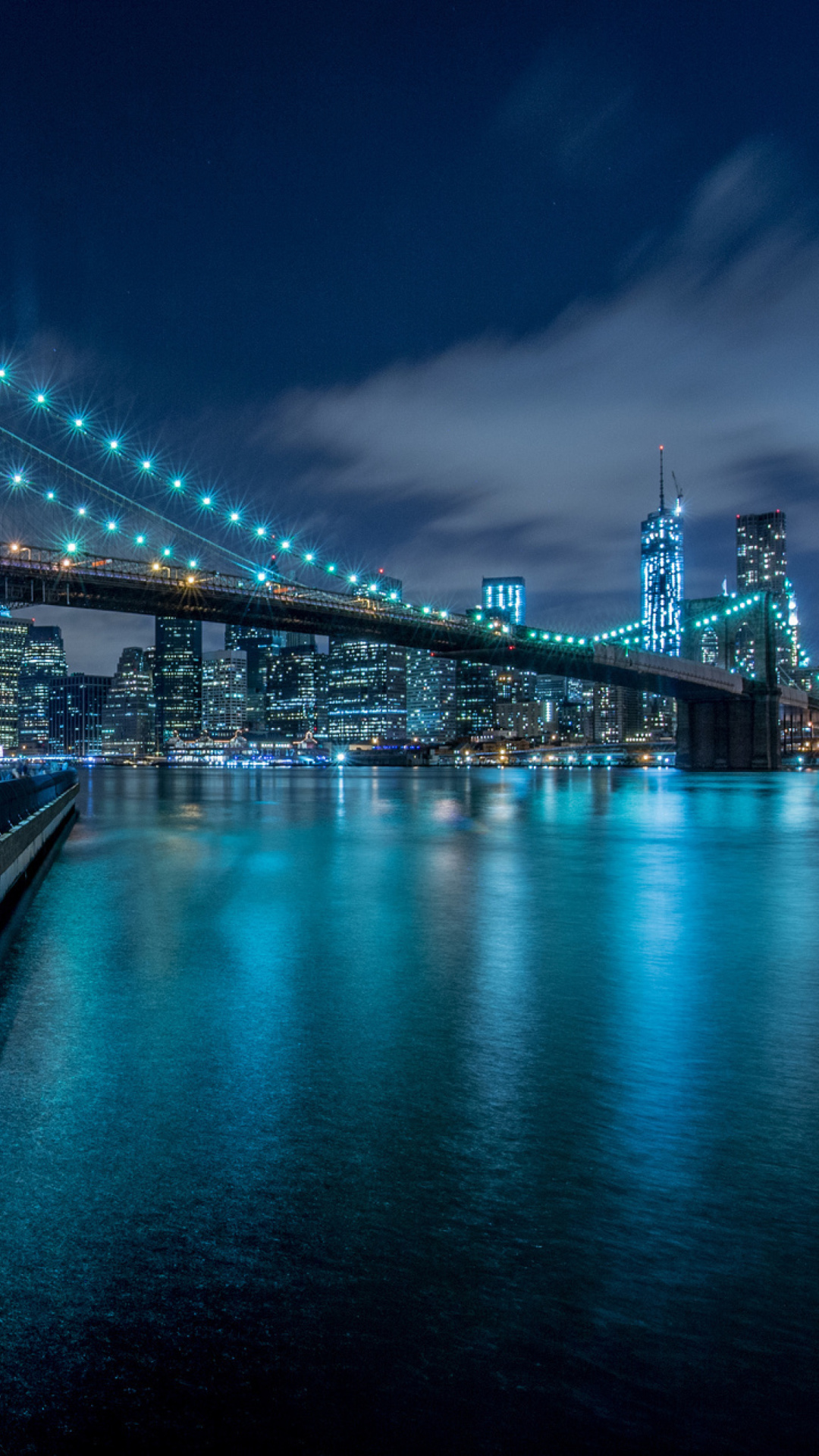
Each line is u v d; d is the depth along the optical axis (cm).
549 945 941
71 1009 672
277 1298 296
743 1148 412
